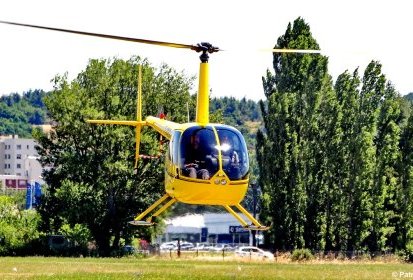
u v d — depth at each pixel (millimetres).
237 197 91125
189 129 91188
